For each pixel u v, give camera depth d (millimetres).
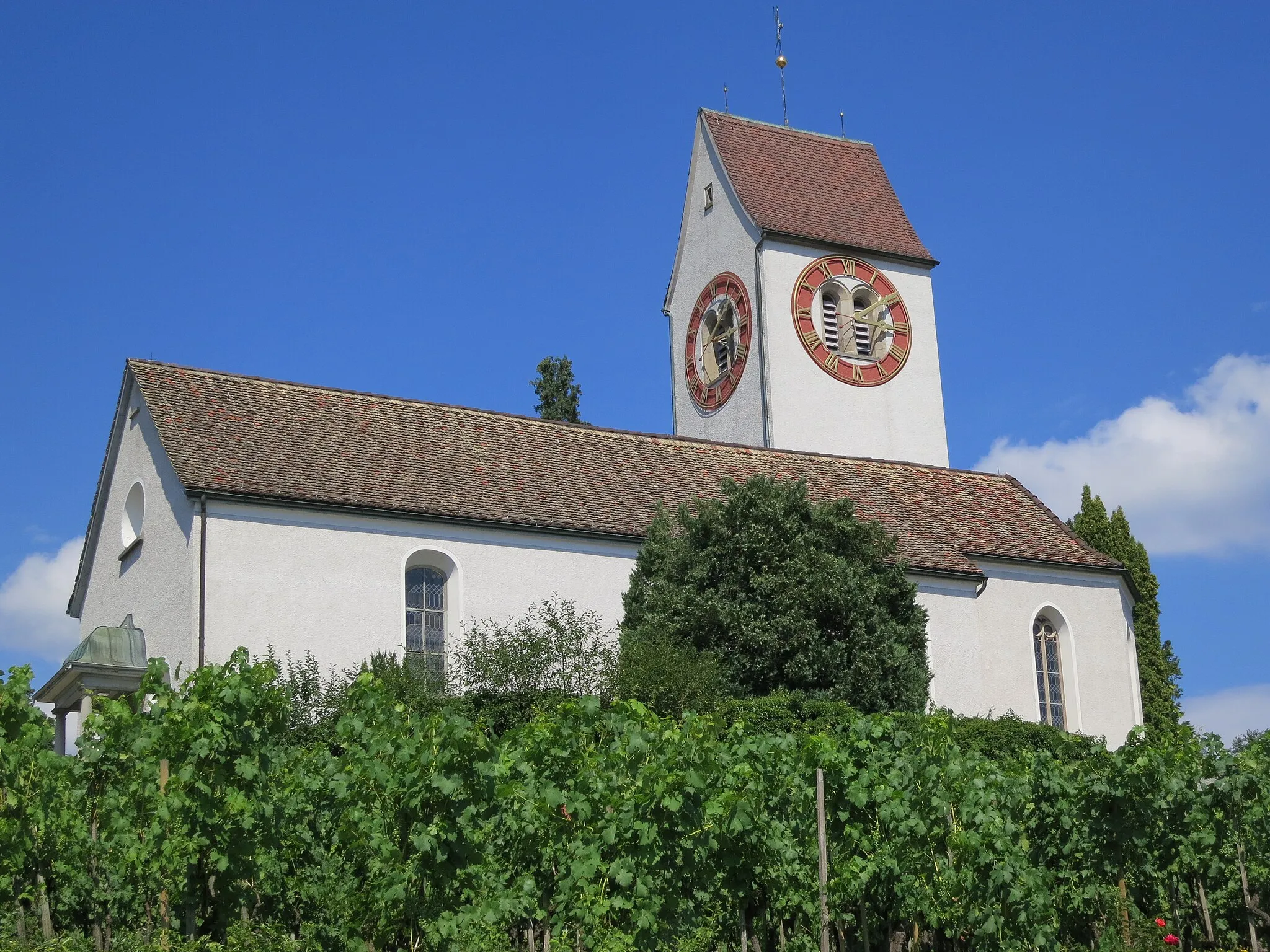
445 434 37750
